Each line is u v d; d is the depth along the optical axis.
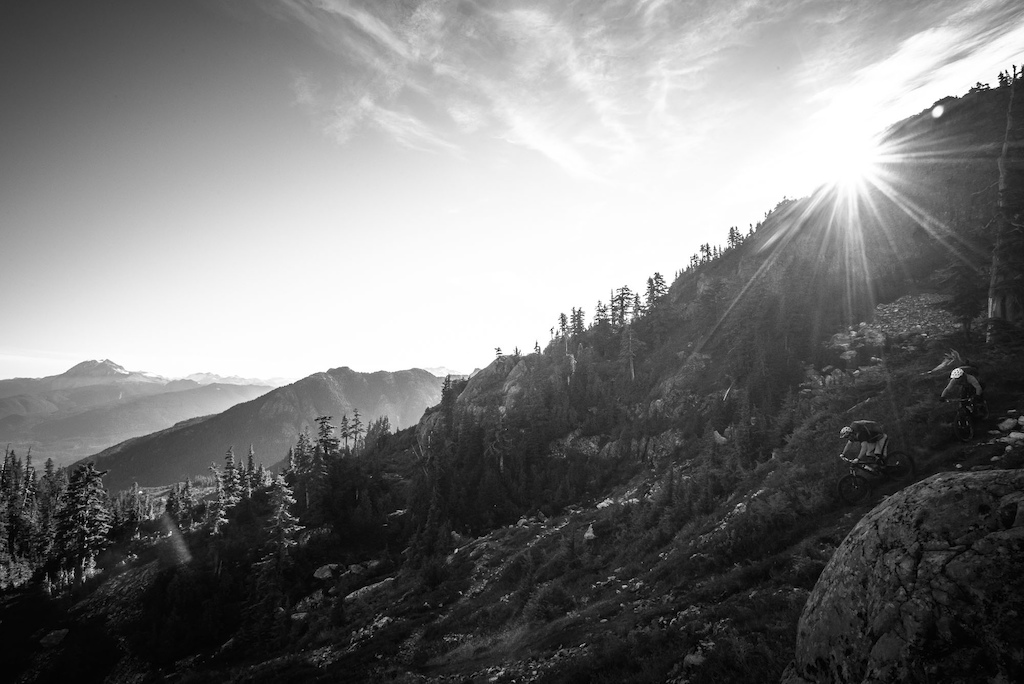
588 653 13.68
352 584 53.34
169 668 47.00
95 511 77.62
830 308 55.66
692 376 70.19
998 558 5.02
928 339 35.00
